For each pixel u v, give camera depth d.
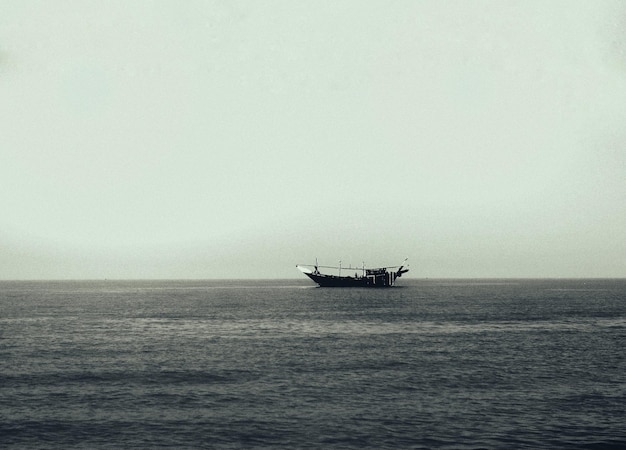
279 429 35.31
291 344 73.44
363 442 33.03
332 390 45.50
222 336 83.38
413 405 40.81
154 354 64.38
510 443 32.88
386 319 112.50
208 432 34.72
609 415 38.31
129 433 34.47
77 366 56.19
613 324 101.38
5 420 36.91
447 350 67.31
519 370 54.16
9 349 68.00
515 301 180.88
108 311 136.62
